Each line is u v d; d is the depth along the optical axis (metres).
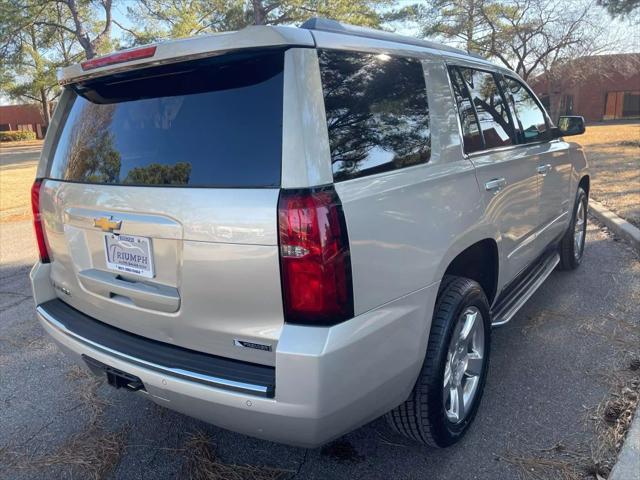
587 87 42.72
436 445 2.75
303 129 2.00
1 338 4.53
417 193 2.45
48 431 3.19
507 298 3.78
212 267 2.12
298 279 1.97
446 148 2.82
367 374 2.15
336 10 20.48
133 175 2.41
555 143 4.67
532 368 3.58
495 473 2.65
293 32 2.08
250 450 2.94
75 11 23.95
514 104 3.94
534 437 2.90
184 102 2.30
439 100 2.85
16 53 24.83
